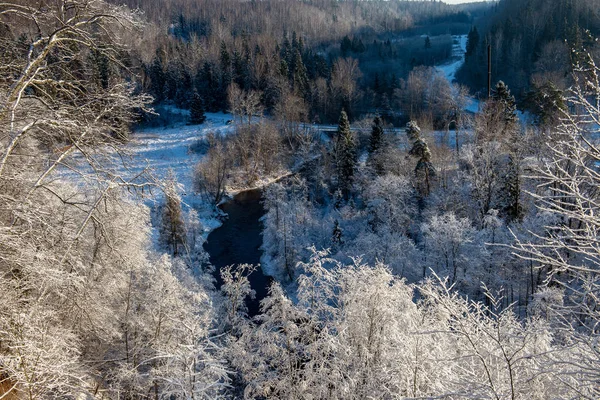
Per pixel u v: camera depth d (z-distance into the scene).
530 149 30.30
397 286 14.25
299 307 13.90
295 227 36.66
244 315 22.94
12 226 7.23
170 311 15.23
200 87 78.62
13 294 7.37
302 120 67.94
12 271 7.73
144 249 19.95
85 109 8.15
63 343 7.83
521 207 28.27
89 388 9.19
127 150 8.78
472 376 7.41
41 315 7.74
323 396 12.73
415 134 41.66
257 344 15.10
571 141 6.02
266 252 37.44
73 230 8.78
